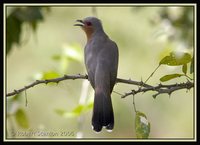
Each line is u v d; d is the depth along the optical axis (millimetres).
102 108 9578
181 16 13281
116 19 16953
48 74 10531
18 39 11664
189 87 8477
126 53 16422
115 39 16672
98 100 9664
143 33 16500
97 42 10750
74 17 17297
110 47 10547
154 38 13266
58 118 15430
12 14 11594
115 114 15445
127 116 15484
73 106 15039
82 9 17359
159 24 13680
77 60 11438
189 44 12867
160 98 15766
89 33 11422
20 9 11695
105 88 9805
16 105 10430
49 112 15570
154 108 15711
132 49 16438
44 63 16578
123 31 16750
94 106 9633
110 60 10242
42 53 16734
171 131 15531
